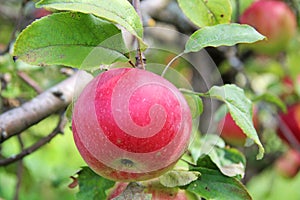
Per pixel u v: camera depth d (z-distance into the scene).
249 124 0.58
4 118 0.71
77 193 0.64
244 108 0.59
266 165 1.22
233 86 0.59
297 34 1.21
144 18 0.91
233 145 0.96
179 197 0.59
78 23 0.56
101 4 0.53
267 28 1.07
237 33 0.58
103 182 0.64
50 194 1.20
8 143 1.08
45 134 0.99
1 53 0.84
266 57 1.21
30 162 1.17
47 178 1.19
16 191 0.85
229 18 0.64
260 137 1.04
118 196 0.57
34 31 0.56
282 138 1.13
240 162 0.65
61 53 0.56
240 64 1.08
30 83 0.86
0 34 1.17
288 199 1.43
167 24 1.02
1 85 0.87
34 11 0.89
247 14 1.07
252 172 1.22
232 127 0.94
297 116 1.12
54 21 0.56
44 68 0.87
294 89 1.16
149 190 0.58
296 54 1.22
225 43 0.57
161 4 1.00
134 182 0.58
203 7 0.64
